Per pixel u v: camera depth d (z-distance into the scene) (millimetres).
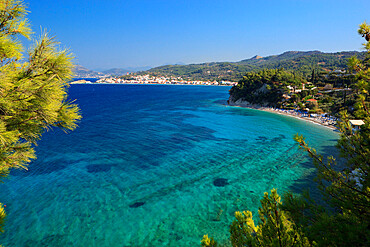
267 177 29891
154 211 22172
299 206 5551
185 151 41062
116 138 49375
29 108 4977
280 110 98062
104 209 22281
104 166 33062
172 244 17906
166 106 113250
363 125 5879
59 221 20250
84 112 90750
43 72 5309
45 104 5168
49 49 5555
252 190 26453
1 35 4891
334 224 4586
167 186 27344
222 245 17719
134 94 198625
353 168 6055
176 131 57531
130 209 22438
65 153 38281
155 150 41312
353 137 6039
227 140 49438
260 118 80375
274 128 62875
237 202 23875
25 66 5316
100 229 19375
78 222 20203
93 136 50875
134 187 26906
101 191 25719
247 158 37562
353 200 5438
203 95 186375
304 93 103000
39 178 28547
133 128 60531
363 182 5539
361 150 5816
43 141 45312
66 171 30922
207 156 38469
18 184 26703
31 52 5430
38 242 17656
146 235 18859
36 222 19984
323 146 43438
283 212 5500
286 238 4734
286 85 108875
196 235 18891
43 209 21938
